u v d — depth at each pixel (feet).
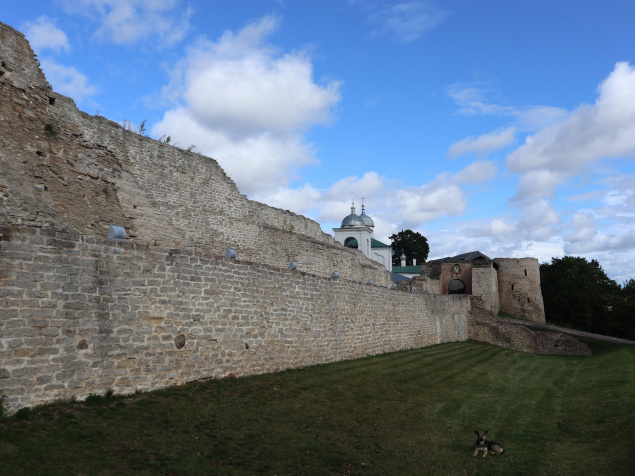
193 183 70.28
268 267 49.14
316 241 100.68
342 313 63.52
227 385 40.01
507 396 57.31
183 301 38.17
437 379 60.90
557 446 37.11
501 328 124.98
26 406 27.02
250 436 30.66
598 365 86.99
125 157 60.08
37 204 47.39
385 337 76.89
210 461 26.20
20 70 47.80
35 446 23.57
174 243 65.51
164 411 31.55
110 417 28.76
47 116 50.37
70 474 21.97
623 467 30.68
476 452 33.78
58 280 29.55
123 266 33.81
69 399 29.27
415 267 232.32
